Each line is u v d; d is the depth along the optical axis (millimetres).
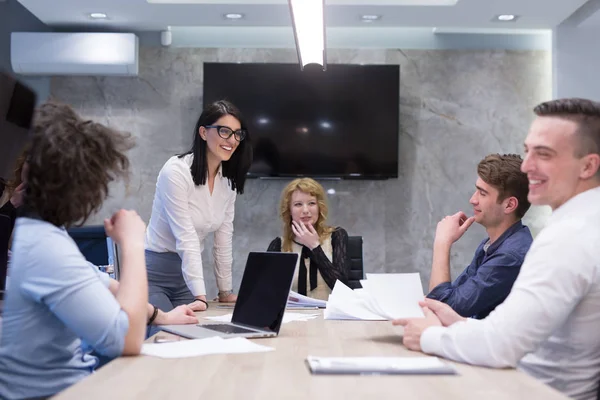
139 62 5805
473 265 2465
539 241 1459
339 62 5812
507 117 5836
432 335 1511
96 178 1513
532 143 1564
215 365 1377
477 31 5855
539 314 1376
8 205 2084
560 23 5566
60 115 1500
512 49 5848
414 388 1151
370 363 1325
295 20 3074
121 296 1540
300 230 3504
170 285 3004
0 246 2002
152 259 2984
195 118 5793
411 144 5824
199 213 2961
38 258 1426
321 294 3516
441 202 5812
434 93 5832
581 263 1401
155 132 5777
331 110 5688
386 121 5695
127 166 1596
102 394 1118
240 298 2146
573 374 1497
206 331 1902
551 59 5816
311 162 5672
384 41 5844
